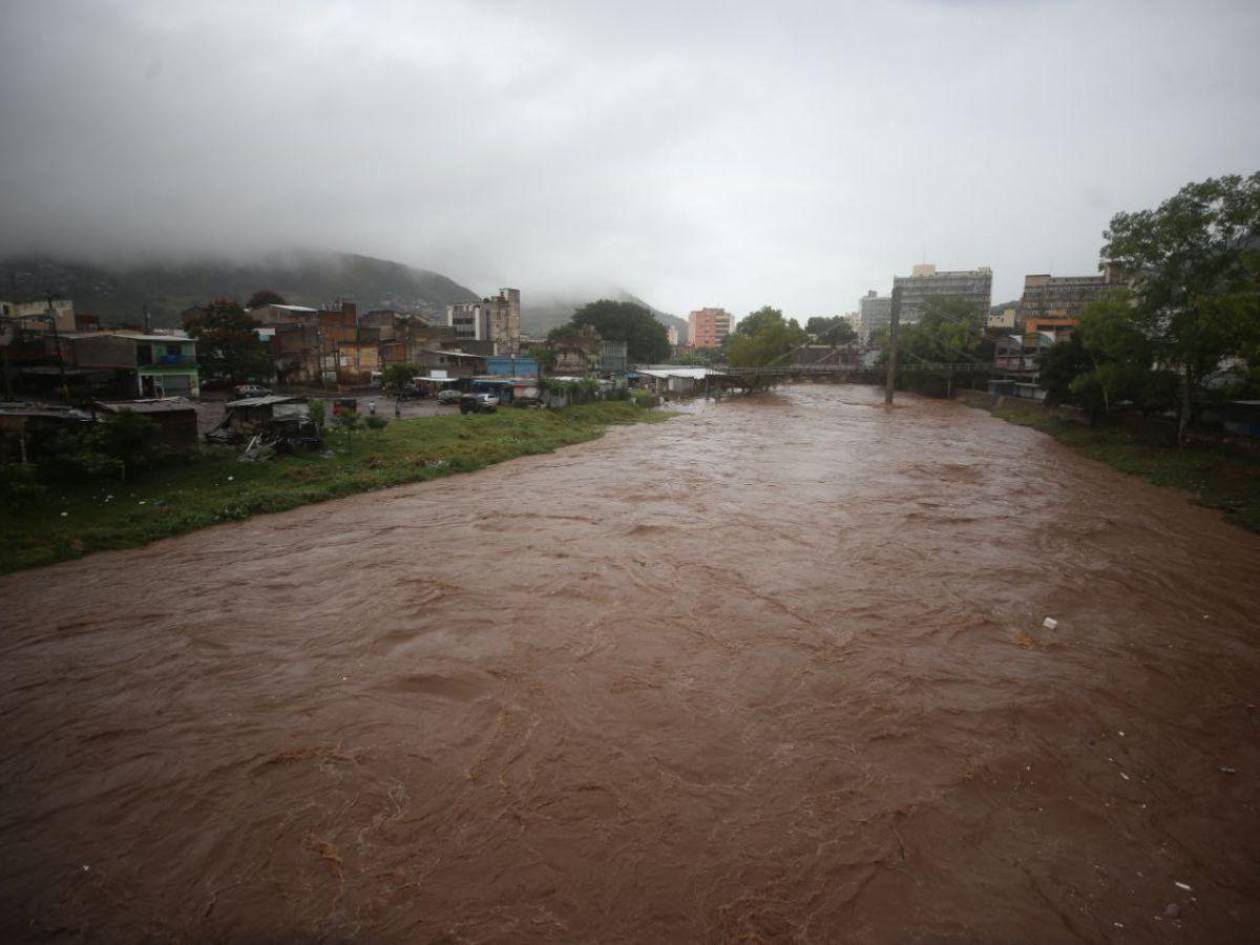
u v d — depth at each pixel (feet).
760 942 20.53
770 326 276.62
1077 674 37.35
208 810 26.45
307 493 75.31
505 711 33.14
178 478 74.95
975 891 22.56
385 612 44.80
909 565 55.21
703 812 26.23
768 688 35.37
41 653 39.27
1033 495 83.97
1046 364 148.36
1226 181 93.09
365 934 20.83
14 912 21.77
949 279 450.71
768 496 80.43
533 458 108.06
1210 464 93.71
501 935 20.79
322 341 175.73
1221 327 82.38
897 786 27.86
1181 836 25.30
